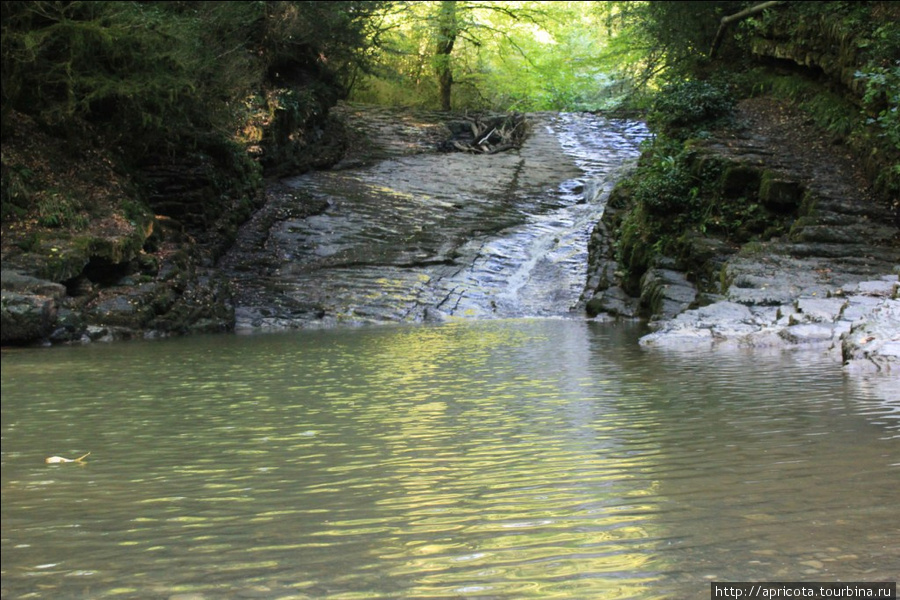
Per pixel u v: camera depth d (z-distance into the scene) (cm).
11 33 1495
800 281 1141
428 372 809
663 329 1026
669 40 2466
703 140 1712
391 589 240
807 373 659
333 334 1307
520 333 1232
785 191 1470
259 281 1723
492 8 4062
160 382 807
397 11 3309
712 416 501
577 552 262
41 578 269
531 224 2148
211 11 1942
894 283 1002
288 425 547
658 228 1592
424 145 3078
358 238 1995
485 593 232
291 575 257
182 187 1859
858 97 1675
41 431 562
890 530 267
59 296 1305
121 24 1575
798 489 323
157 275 1526
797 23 2005
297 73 2745
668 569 241
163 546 298
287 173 2455
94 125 1792
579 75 4456
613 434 462
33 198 1462
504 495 341
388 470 402
